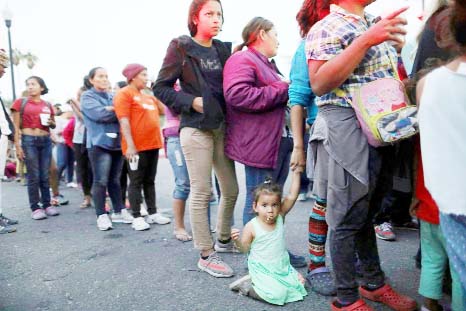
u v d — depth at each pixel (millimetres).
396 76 2025
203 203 2891
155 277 2898
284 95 2645
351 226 2016
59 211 5465
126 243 3799
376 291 2291
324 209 2572
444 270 2037
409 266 2859
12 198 6602
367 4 1999
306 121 2672
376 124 1786
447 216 1354
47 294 2672
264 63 2777
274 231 2525
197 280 2812
